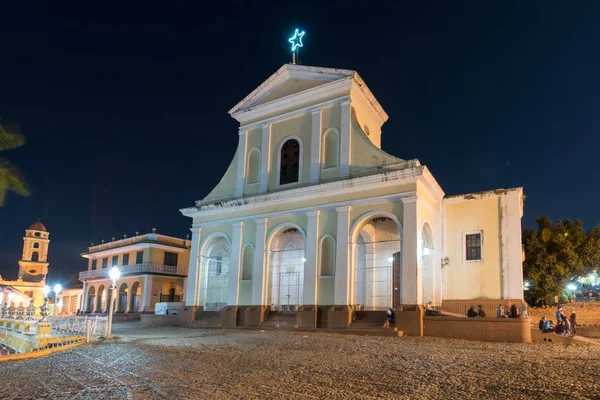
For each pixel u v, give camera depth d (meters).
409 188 20.42
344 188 22.06
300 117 25.03
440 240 23.17
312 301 21.98
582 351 13.10
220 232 26.53
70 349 15.95
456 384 8.04
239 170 26.61
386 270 24.88
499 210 22.34
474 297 22.03
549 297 29.27
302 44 26.66
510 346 15.07
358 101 24.52
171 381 9.23
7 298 50.28
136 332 21.70
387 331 18.83
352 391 7.89
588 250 30.02
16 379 10.14
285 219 24.08
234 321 24.31
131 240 44.56
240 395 7.86
